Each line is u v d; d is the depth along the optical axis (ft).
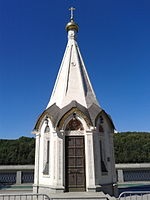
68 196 45.42
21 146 110.83
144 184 74.23
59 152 52.03
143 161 108.47
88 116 54.19
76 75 60.80
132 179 82.64
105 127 57.82
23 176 80.07
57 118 54.54
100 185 51.24
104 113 57.26
